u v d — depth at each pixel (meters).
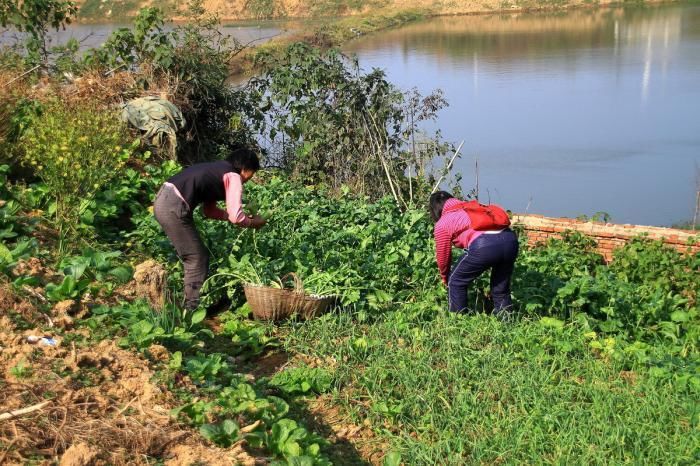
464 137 21.88
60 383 4.83
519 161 19.62
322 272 7.52
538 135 21.81
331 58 13.92
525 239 10.83
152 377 5.15
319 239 8.64
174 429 4.65
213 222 8.33
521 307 7.79
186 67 13.16
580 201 16.70
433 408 5.80
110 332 5.68
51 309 5.77
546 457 5.33
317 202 10.20
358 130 13.52
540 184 17.89
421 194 13.27
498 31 44.66
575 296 7.99
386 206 10.26
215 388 5.34
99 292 6.30
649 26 43.50
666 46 36.06
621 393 6.15
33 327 5.49
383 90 13.55
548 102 25.61
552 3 56.03
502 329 7.06
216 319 7.26
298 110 13.77
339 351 6.48
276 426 4.89
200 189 6.71
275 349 6.76
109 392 4.93
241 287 7.53
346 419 5.79
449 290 7.48
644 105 24.91
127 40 13.27
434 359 6.52
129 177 9.47
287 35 35.16
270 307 6.98
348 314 7.15
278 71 13.78
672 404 5.99
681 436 5.55
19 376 4.84
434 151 13.83
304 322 7.03
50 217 8.17
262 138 14.82
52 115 8.66
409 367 6.33
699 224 14.93
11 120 9.21
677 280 9.81
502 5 56.25
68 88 12.12
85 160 8.20
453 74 30.22
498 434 5.49
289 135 13.96
